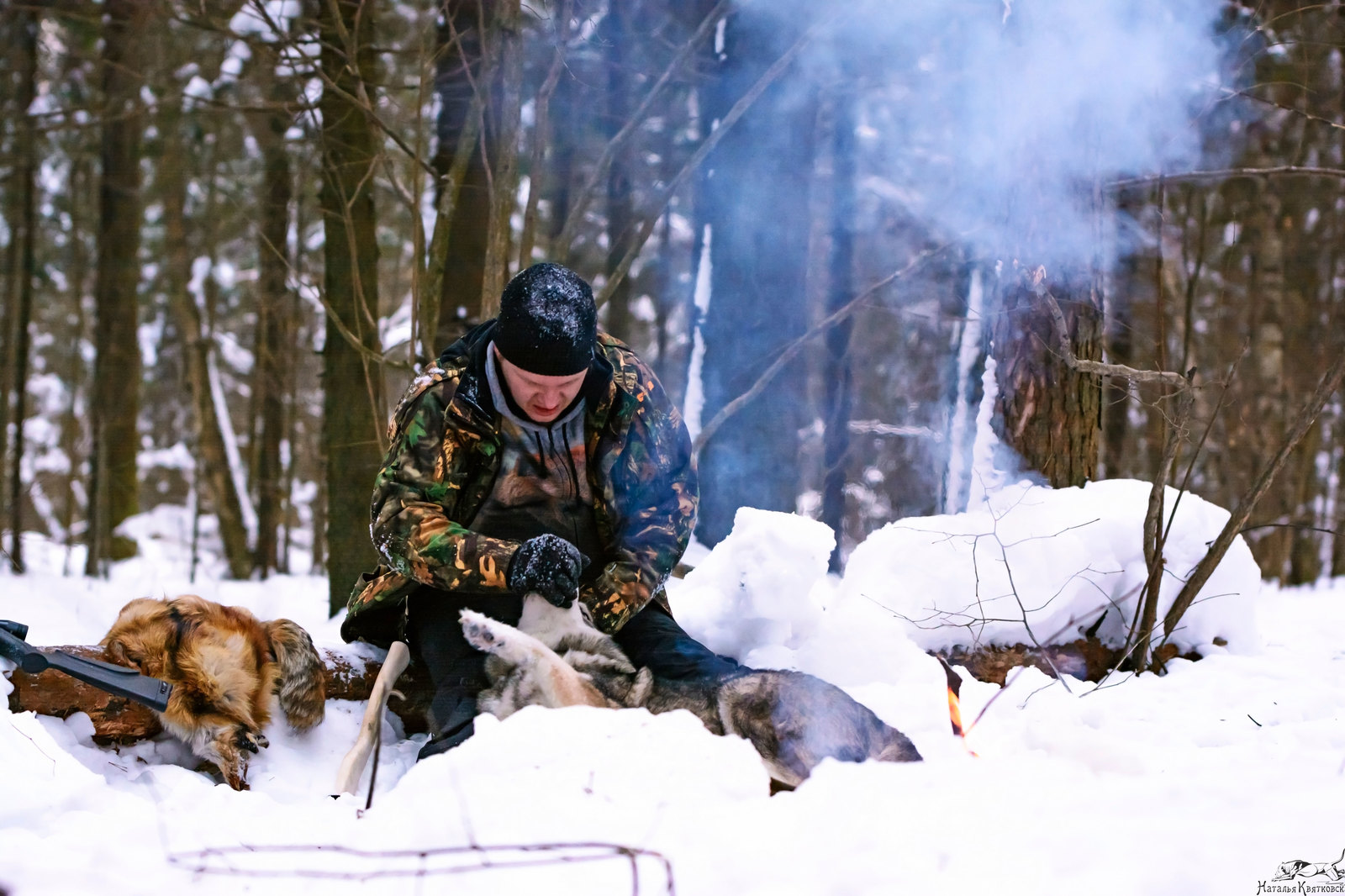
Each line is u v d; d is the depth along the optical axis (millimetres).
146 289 19984
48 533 21391
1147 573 5020
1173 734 3768
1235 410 14016
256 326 17281
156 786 3574
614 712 3029
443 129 8188
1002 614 4953
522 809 2561
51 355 23109
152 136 16547
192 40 14203
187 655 3824
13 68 14398
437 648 3879
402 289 18719
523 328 3592
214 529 20547
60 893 2314
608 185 12352
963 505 6273
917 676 4355
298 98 8758
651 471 4004
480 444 3865
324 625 8117
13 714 3508
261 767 3900
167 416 22500
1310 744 3643
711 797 2672
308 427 21234
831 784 2607
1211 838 2172
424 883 2268
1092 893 1951
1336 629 6438
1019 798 2525
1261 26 7832
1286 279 14438
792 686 3416
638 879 2205
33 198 16172
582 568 3660
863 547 5309
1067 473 5707
